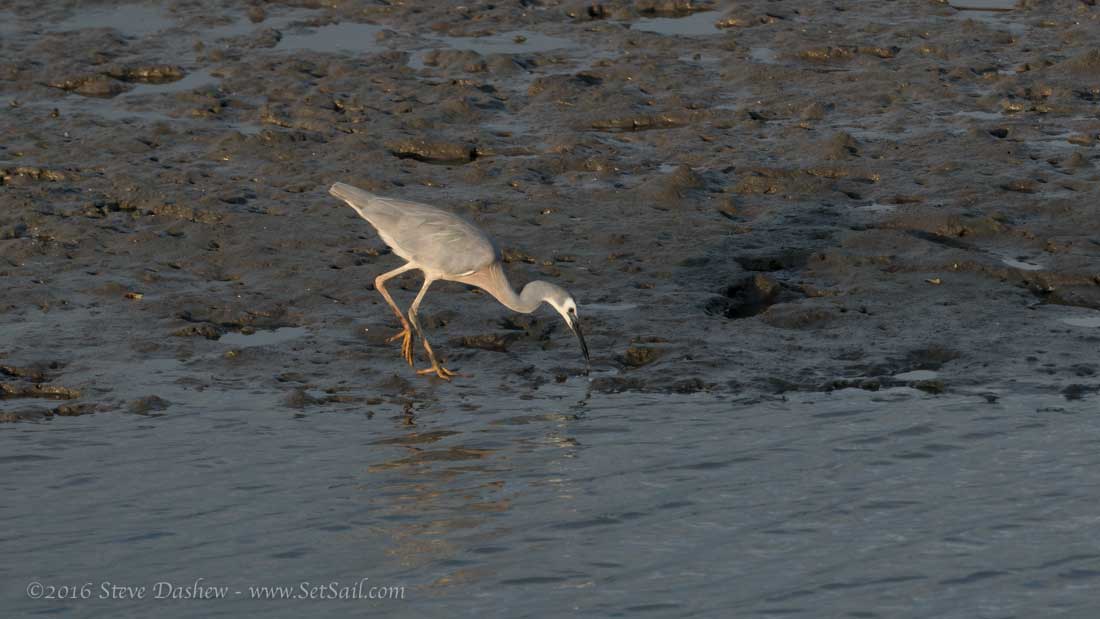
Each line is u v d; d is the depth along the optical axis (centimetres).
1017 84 2305
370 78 2367
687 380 1355
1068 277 1588
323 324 1508
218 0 2856
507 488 1108
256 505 1083
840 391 1330
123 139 2078
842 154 2014
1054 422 1233
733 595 922
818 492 1089
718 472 1134
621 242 1716
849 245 1697
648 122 2209
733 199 1856
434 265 1387
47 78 2375
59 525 1051
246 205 1844
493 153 2059
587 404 1305
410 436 1225
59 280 1608
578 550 995
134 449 1201
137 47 2564
